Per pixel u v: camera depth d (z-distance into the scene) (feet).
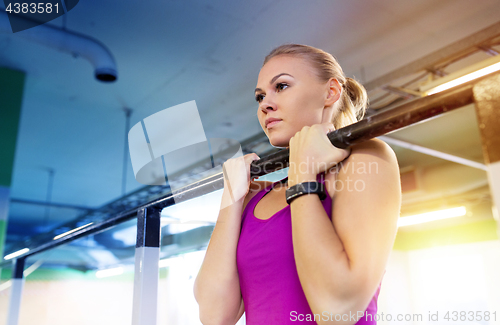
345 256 2.10
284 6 12.68
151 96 17.58
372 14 13.10
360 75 16.46
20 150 22.74
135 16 12.84
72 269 36.47
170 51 14.62
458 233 31.32
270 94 3.01
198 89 17.07
